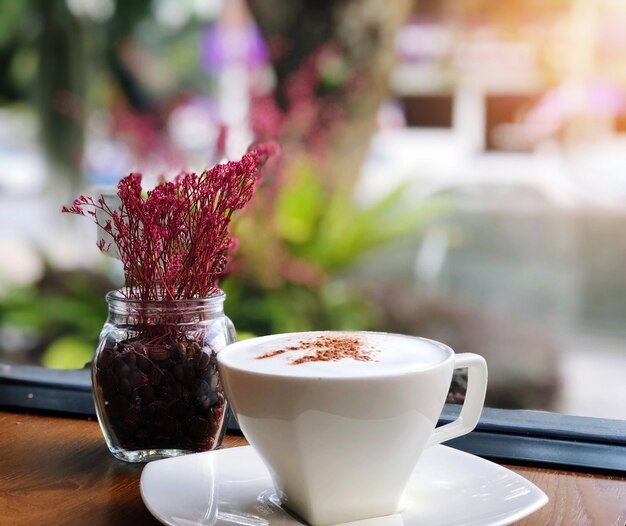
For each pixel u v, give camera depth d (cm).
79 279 265
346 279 244
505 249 294
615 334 259
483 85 305
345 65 255
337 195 244
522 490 50
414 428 47
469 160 306
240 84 299
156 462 55
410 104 308
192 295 61
